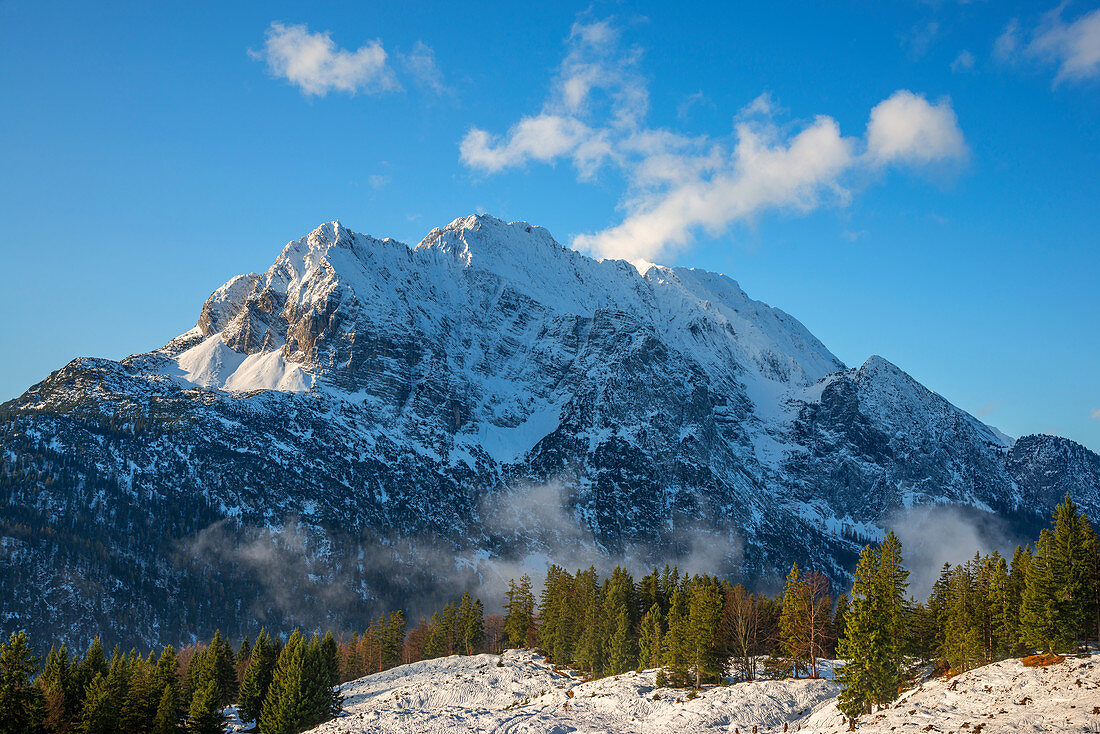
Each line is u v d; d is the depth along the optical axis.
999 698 73.94
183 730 102.88
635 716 90.88
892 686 77.56
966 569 103.75
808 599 102.50
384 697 118.44
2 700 90.19
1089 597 84.44
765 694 91.25
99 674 104.12
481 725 91.19
